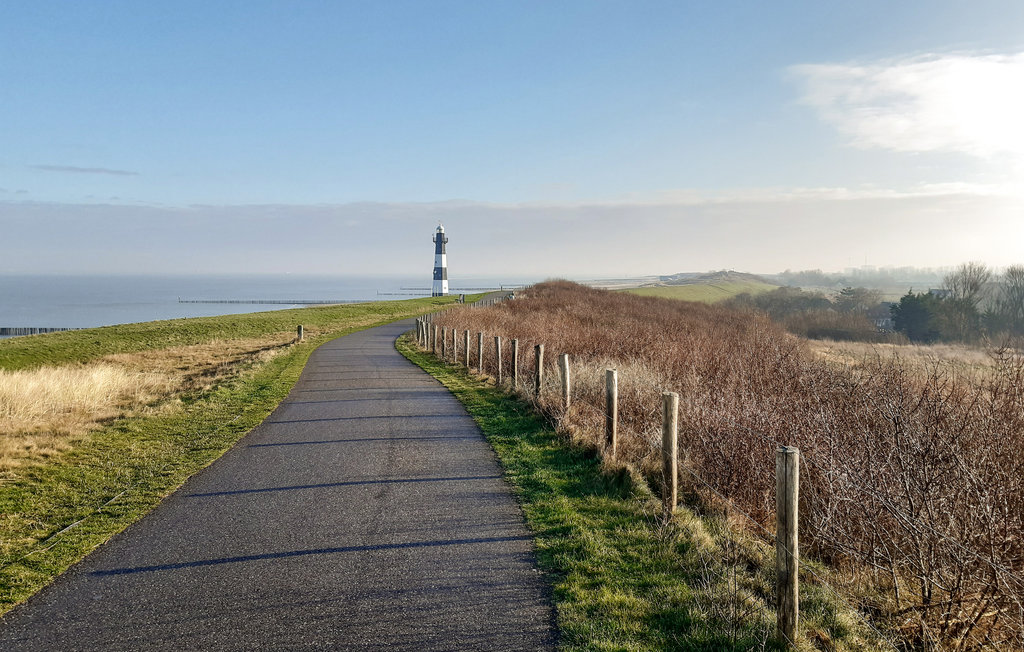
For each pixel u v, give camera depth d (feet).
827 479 19.38
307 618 15.14
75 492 25.71
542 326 78.54
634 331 67.21
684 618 14.87
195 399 49.52
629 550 18.92
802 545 20.25
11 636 14.46
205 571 17.88
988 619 14.61
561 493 24.48
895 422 19.13
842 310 262.26
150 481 27.12
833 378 28.48
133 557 18.95
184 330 147.13
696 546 18.90
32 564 18.49
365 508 23.22
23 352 116.88
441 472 27.94
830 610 15.44
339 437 35.37
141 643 14.11
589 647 13.71
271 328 156.04
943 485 16.62
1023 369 21.83
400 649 13.74
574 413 35.47
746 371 36.91
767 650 13.51
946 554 15.08
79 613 15.52
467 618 15.06
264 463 29.91
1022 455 17.70
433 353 85.66
